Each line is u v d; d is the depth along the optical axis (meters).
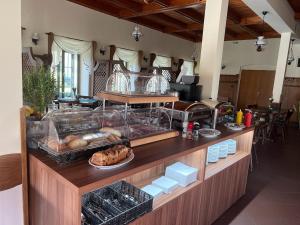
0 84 1.23
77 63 6.23
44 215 1.29
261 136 5.72
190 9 5.66
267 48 8.34
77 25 5.93
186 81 2.96
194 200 1.86
